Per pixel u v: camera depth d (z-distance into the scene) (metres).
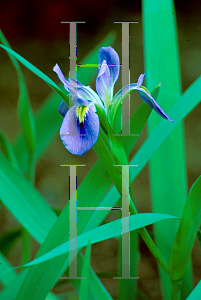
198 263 1.05
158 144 0.77
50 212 0.75
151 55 0.80
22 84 0.79
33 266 0.70
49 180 1.46
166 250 0.78
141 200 1.34
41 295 0.70
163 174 0.79
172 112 0.77
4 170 0.75
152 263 1.08
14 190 0.75
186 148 1.57
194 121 1.75
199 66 2.01
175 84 0.80
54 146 1.67
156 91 0.73
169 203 0.78
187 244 0.70
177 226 0.78
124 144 0.74
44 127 0.84
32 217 0.75
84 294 0.65
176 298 0.71
